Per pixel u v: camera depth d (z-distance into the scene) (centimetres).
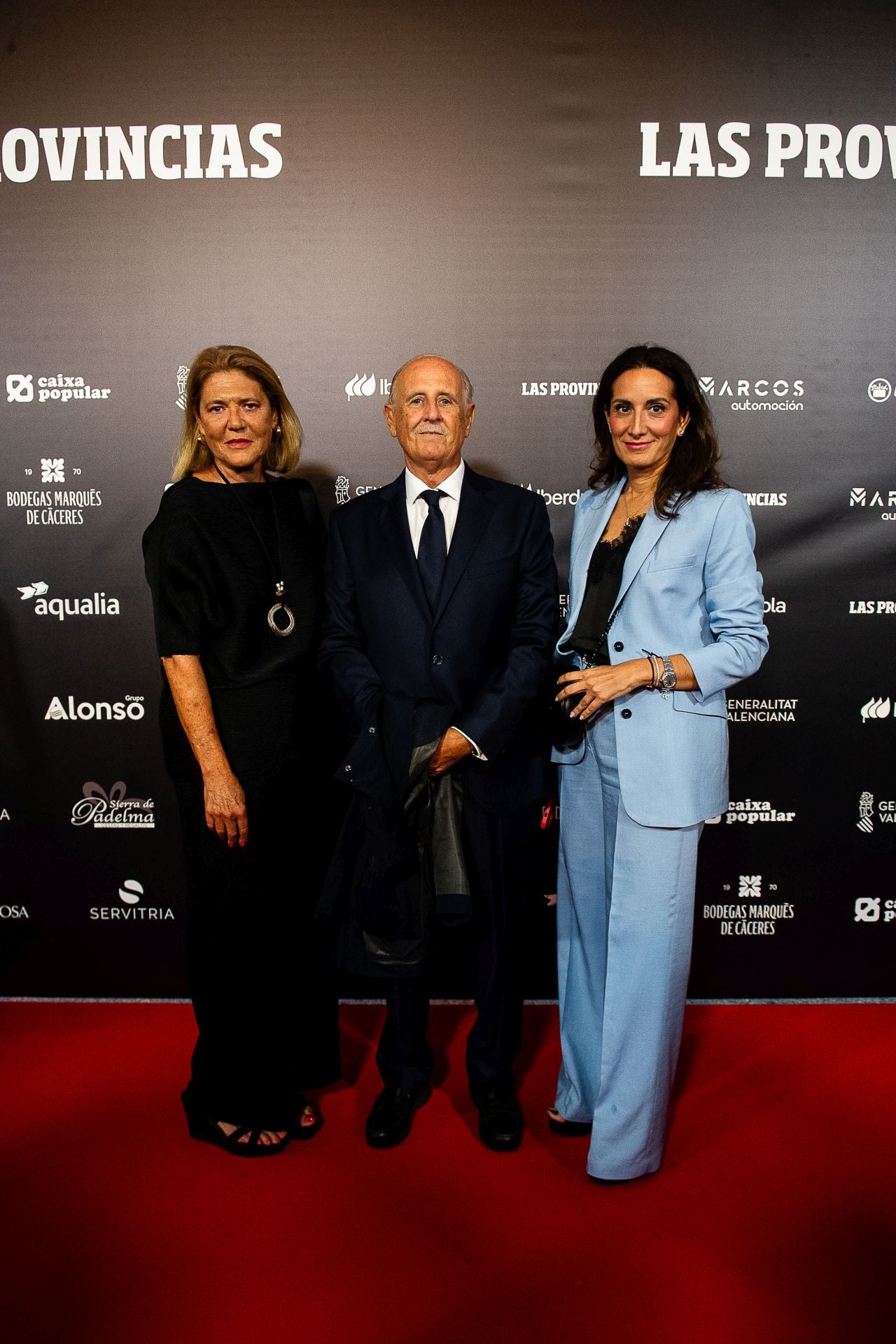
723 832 276
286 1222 180
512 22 253
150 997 281
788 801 276
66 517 270
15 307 264
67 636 274
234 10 253
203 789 191
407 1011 211
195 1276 165
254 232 260
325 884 193
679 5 253
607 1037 185
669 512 179
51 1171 196
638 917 182
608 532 193
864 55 255
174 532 185
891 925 276
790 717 274
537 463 267
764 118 256
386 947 189
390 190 258
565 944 211
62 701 276
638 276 261
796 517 269
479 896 199
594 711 180
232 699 190
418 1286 163
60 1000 279
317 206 259
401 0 252
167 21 254
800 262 261
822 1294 161
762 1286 163
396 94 255
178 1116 216
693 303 262
